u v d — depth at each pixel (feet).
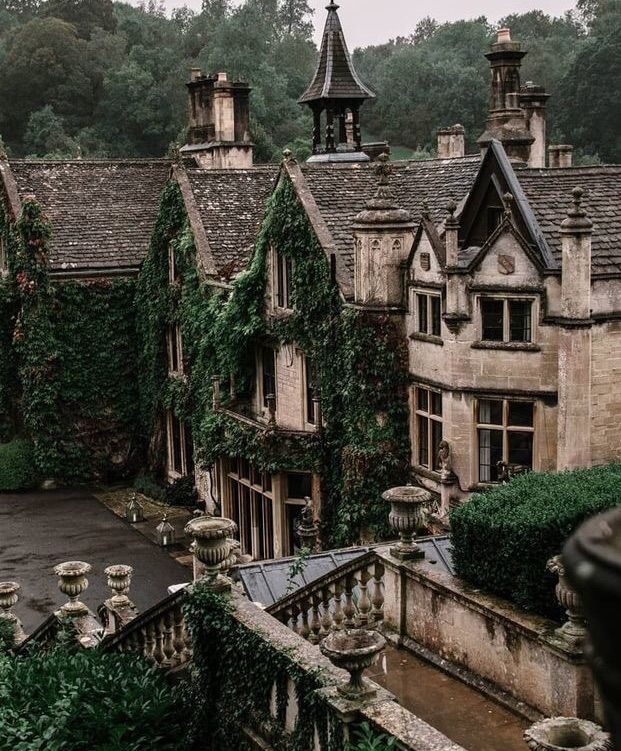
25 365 124.26
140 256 127.65
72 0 318.86
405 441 81.66
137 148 262.06
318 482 88.43
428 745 26.78
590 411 70.18
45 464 124.98
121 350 127.24
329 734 30.60
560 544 32.65
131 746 37.70
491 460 75.51
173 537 103.76
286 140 268.21
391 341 80.53
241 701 37.47
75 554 100.63
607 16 306.55
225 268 105.29
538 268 70.54
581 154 229.86
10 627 62.59
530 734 22.81
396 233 79.87
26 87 257.75
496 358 73.05
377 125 300.40
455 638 36.32
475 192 78.07
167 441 124.16
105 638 50.93
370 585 44.88
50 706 39.22
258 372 100.07
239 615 38.24
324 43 117.60
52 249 125.29
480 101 284.61
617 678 6.34
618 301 70.44
